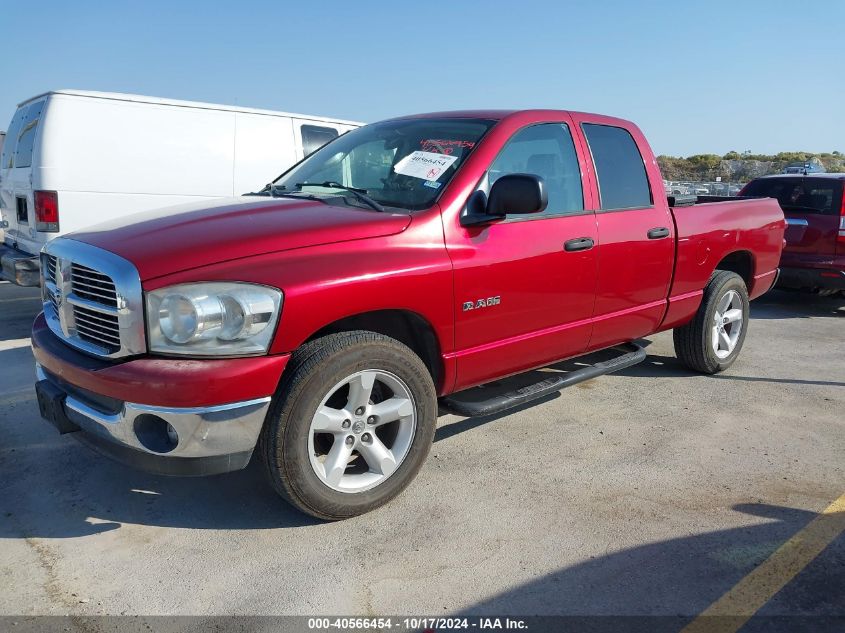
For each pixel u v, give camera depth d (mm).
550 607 2631
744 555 2992
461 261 3424
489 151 3701
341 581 2771
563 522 3242
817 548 3053
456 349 3533
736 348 5688
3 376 5133
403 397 3289
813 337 7141
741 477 3748
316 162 4367
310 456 3010
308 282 2891
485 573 2834
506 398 3779
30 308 7855
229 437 2781
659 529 3195
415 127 4160
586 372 4297
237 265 2830
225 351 2762
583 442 4184
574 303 4078
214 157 7844
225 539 3061
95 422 2877
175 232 3041
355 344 3047
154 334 2750
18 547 2971
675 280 4844
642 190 4621
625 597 2695
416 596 2684
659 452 4059
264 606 2613
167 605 2609
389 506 3367
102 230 3256
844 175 8312
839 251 8109
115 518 3217
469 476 3701
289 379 2910
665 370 5730
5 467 3674
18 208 7336
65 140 6777
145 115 7320
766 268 5895
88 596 2654
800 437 4328
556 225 3922
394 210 3445
